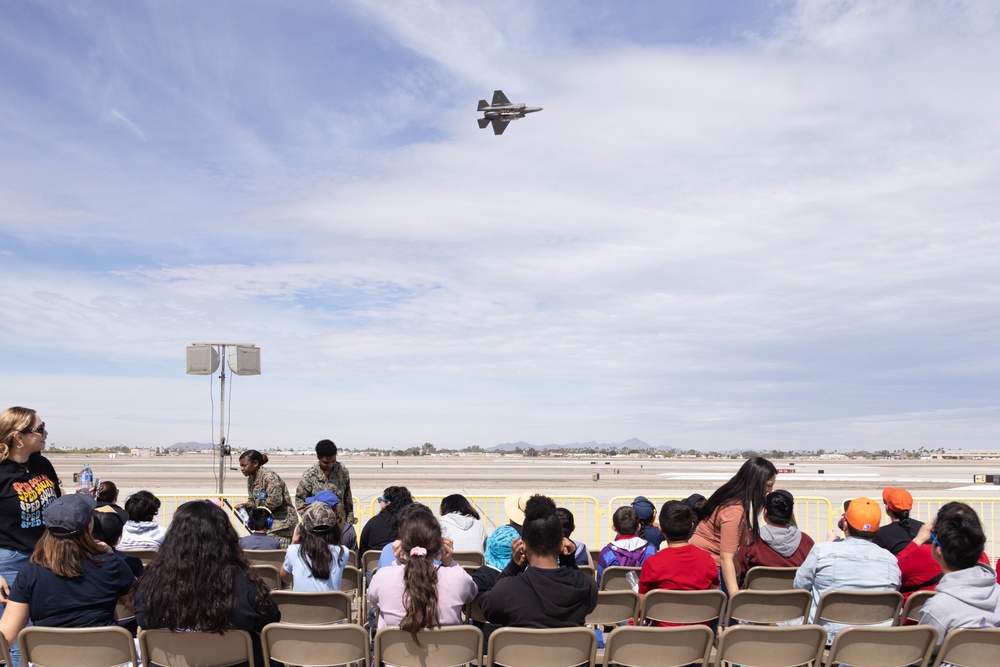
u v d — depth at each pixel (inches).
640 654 175.3
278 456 4407.0
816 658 181.8
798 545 257.1
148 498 311.1
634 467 2684.5
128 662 165.8
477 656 175.0
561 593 180.4
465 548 295.7
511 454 6943.9
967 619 178.7
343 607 204.8
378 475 1722.4
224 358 616.1
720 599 209.9
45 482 230.7
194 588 161.8
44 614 173.2
